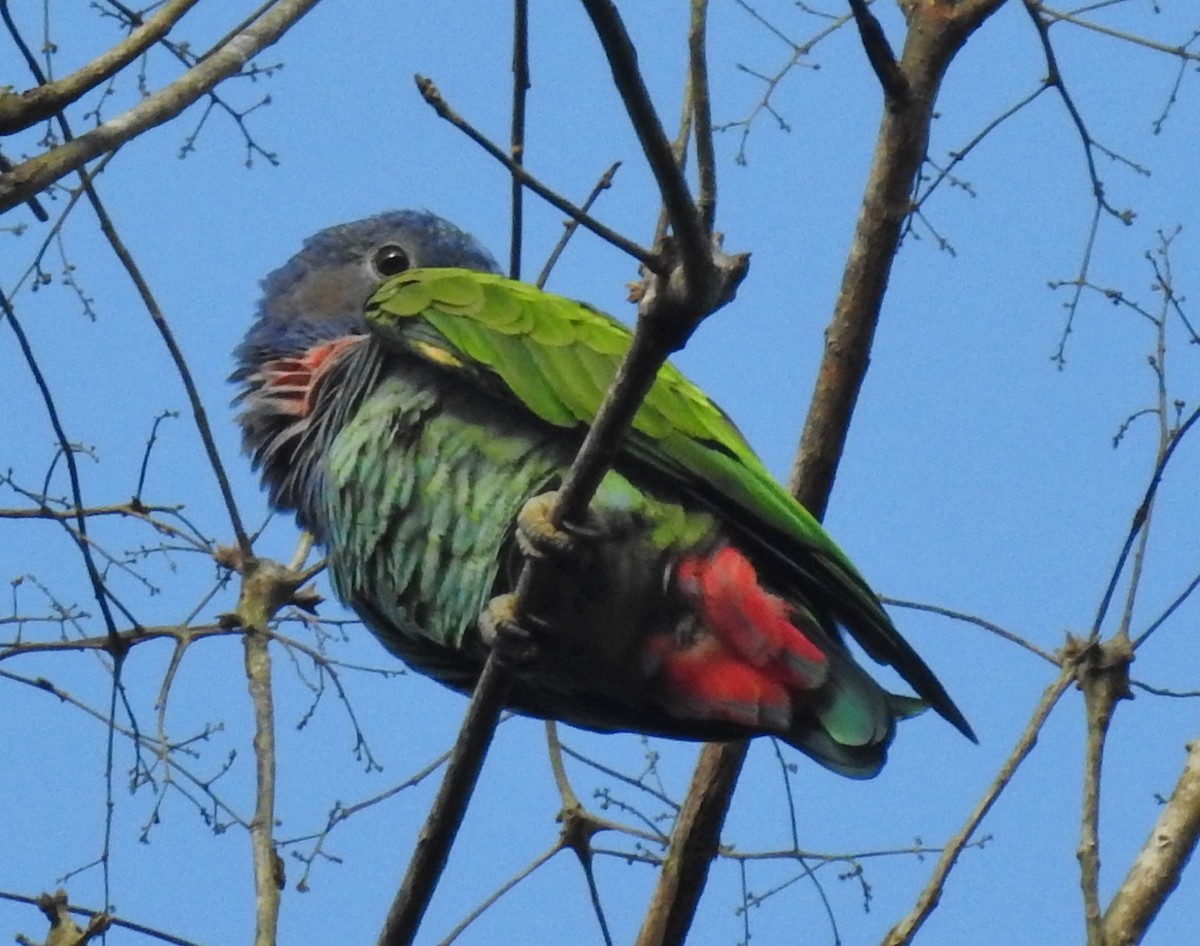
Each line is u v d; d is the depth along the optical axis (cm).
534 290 1157
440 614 1138
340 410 1180
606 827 1214
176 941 1112
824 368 1110
